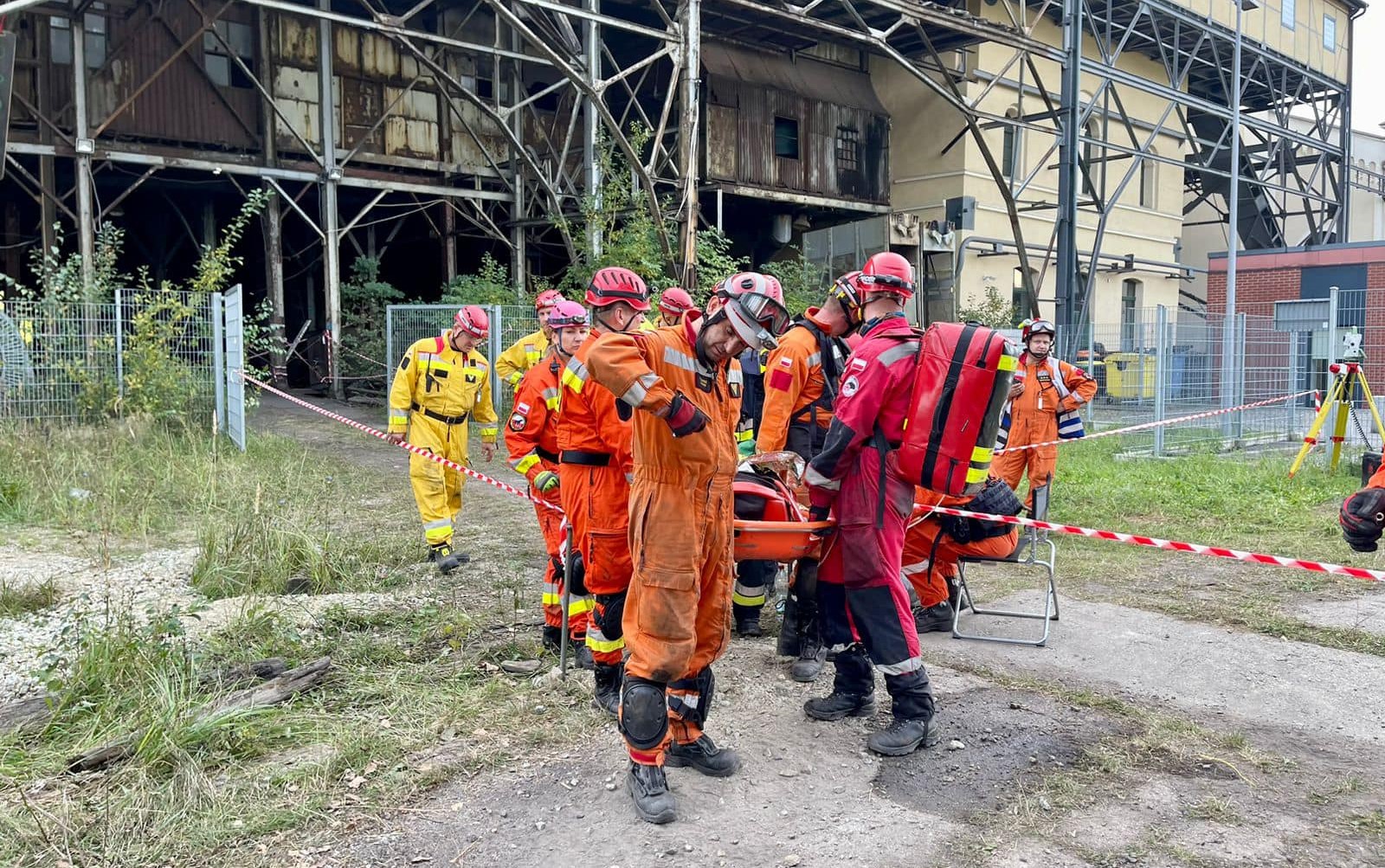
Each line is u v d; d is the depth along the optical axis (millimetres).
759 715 4184
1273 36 27953
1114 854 3066
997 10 24516
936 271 24781
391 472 10594
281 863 3000
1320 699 4379
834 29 16594
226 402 12227
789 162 22953
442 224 21406
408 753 3742
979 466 3645
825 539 3938
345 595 5754
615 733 3945
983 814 3330
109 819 3168
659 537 3230
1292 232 35406
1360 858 3029
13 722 3826
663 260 15617
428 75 20031
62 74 16234
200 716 3764
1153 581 6445
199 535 6926
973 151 24469
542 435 4867
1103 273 27938
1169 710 4250
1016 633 5316
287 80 18328
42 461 9094
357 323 19297
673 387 3193
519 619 5387
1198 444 13141
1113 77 21250
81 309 12289
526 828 3230
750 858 3059
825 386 4961
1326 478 10500
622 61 23234
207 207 20391
